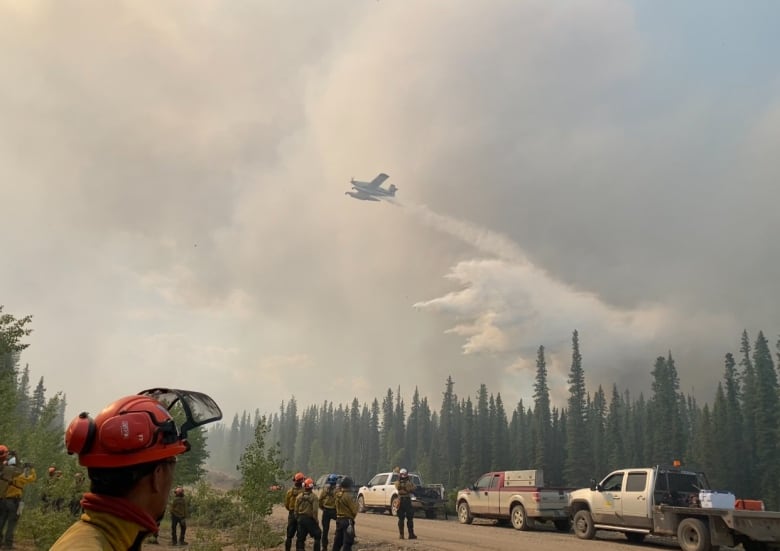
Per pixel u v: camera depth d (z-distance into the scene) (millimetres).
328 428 126562
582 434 71125
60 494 12617
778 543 14852
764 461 57188
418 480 29172
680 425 68062
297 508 13734
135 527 1680
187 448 1895
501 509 23094
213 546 15617
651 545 17875
